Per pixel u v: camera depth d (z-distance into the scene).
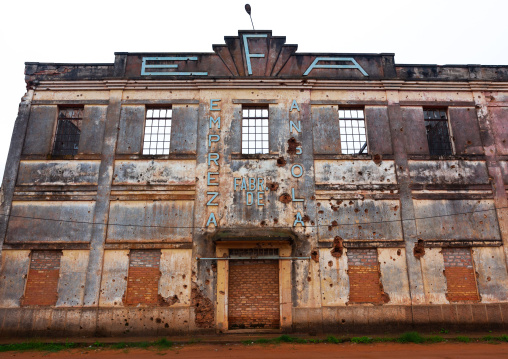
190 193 13.57
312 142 14.16
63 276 12.72
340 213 13.49
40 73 14.63
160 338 12.00
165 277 12.80
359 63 15.10
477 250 13.31
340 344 11.18
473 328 12.62
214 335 12.25
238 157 13.94
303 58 15.09
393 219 13.47
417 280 12.96
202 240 13.12
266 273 13.12
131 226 13.23
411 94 14.79
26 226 13.13
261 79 14.59
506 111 14.77
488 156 14.22
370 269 13.14
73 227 13.16
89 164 13.79
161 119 14.55
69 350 10.86
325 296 12.78
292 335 12.19
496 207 13.70
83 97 14.52
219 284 12.73
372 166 13.95
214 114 14.38
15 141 13.92
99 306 12.50
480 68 15.16
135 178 13.66
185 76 14.68
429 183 13.84
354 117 14.71
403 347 10.70
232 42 15.20
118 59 14.95
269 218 13.40
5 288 12.60
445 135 14.65
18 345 11.21
